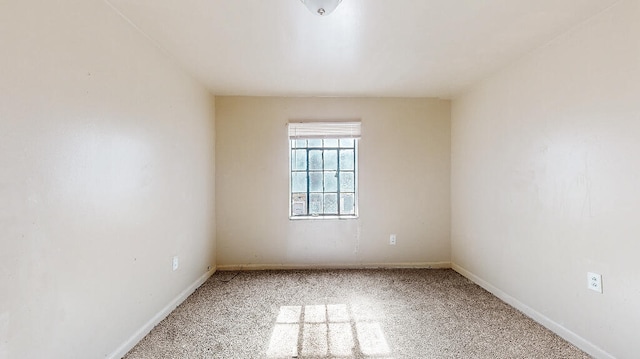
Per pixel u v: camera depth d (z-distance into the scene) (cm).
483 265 315
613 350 180
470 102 341
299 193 392
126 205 197
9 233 124
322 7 151
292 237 379
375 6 185
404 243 385
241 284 325
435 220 386
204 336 218
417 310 261
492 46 239
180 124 277
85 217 163
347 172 391
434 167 386
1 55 121
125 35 196
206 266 342
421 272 366
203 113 335
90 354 166
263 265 377
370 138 382
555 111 222
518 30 213
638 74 167
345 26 209
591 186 194
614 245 179
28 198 131
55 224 144
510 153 271
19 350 128
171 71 260
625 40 173
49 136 141
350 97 380
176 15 194
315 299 286
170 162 257
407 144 384
